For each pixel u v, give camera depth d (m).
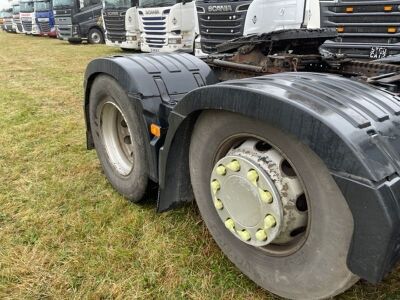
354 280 1.48
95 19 16.67
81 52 13.26
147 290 1.94
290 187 1.58
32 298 1.90
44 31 20.53
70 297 1.90
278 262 1.74
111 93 2.56
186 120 1.87
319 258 1.55
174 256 2.17
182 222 2.46
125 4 12.36
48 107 5.42
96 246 2.27
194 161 2.02
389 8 5.39
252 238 1.74
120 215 2.57
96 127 2.95
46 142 3.95
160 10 10.06
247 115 1.53
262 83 1.60
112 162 2.83
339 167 1.29
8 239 2.34
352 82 1.72
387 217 1.23
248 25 7.46
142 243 2.28
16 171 3.26
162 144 2.20
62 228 2.44
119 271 2.07
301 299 1.70
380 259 1.28
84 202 2.74
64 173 3.21
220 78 3.16
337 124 1.30
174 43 9.97
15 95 6.18
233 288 1.94
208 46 8.26
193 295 1.91
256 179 1.64
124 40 12.68
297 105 1.36
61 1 16.66
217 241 2.07
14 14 24.53
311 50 3.28
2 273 2.05
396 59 2.72
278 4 6.95
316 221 1.51
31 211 2.63
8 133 4.23
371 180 1.23
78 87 6.91
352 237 1.34
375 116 1.42
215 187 1.85
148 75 2.31
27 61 10.77
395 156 1.33
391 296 1.85
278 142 1.55
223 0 7.72
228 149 1.84
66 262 2.13
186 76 2.41
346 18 5.74
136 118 2.32
